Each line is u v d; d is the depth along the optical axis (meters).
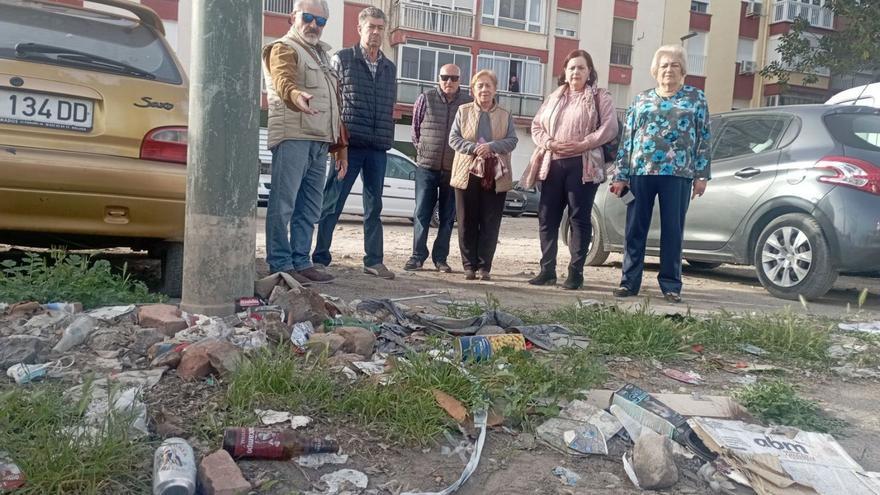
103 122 3.96
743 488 2.46
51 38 4.01
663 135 5.61
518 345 3.52
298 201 5.27
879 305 6.41
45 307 3.50
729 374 3.74
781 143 6.62
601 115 5.91
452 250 9.50
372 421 2.63
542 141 6.08
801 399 3.29
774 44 36.88
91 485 2.04
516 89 32.91
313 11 4.88
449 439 2.60
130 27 4.40
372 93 6.05
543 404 2.89
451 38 31.33
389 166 14.88
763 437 2.74
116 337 3.17
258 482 2.20
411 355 3.10
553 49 33.19
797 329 4.36
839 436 2.99
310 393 2.72
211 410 2.56
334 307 3.96
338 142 5.47
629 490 2.40
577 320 4.41
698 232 7.11
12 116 3.76
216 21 3.49
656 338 3.98
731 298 6.33
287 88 4.58
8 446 2.15
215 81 3.54
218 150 3.56
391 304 4.27
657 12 34.97
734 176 6.84
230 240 3.62
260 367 2.77
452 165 6.65
